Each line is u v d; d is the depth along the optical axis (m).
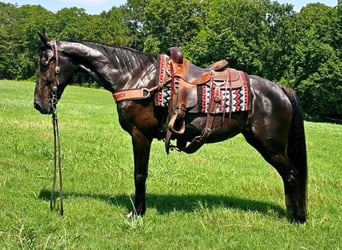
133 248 5.43
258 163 12.66
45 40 6.23
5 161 9.93
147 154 6.39
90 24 92.00
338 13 57.41
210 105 6.16
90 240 5.59
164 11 78.31
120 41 92.31
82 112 24.34
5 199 7.08
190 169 10.88
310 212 7.27
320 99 55.16
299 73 56.81
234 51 61.75
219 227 6.31
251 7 62.69
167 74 6.12
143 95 6.10
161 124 6.27
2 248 5.01
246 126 6.41
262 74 62.06
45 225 5.94
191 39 75.06
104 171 9.82
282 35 60.41
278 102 6.33
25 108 22.97
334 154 16.09
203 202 7.61
